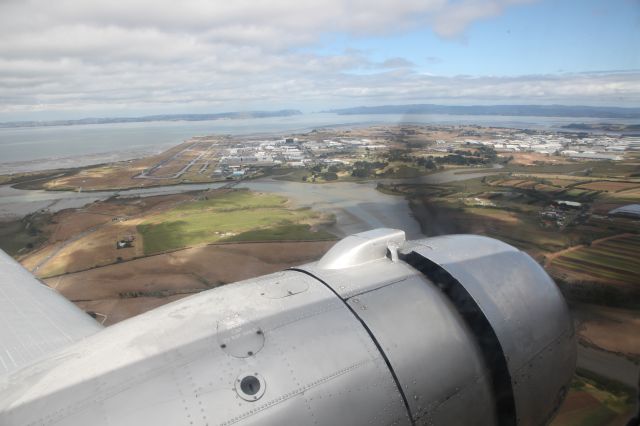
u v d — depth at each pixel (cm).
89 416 286
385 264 475
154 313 391
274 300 393
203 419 290
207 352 329
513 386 421
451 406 384
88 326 595
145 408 291
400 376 363
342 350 353
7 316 595
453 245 510
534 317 458
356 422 333
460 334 412
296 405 314
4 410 297
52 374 325
